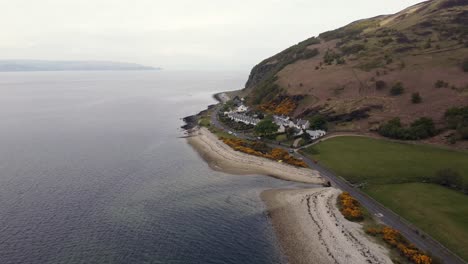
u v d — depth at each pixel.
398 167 87.56
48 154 114.31
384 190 75.94
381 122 121.56
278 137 128.38
